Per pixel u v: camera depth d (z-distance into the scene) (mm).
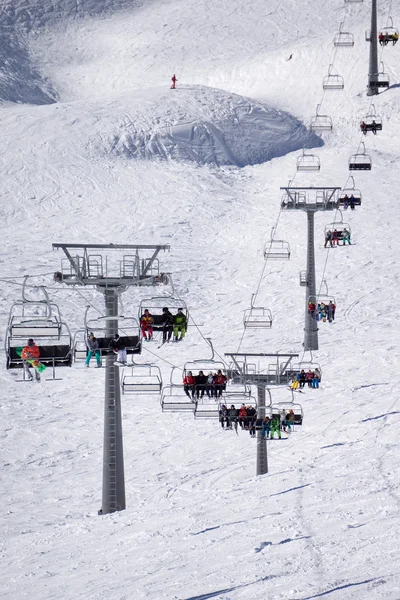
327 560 46844
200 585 46188
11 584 56719
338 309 177375
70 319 173000
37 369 79250
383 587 39969
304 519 58156
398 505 58156
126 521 73000
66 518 87562
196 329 172000
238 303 188625
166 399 127938
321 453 91125
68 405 129250
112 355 84125
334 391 121438
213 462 102250
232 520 62875
